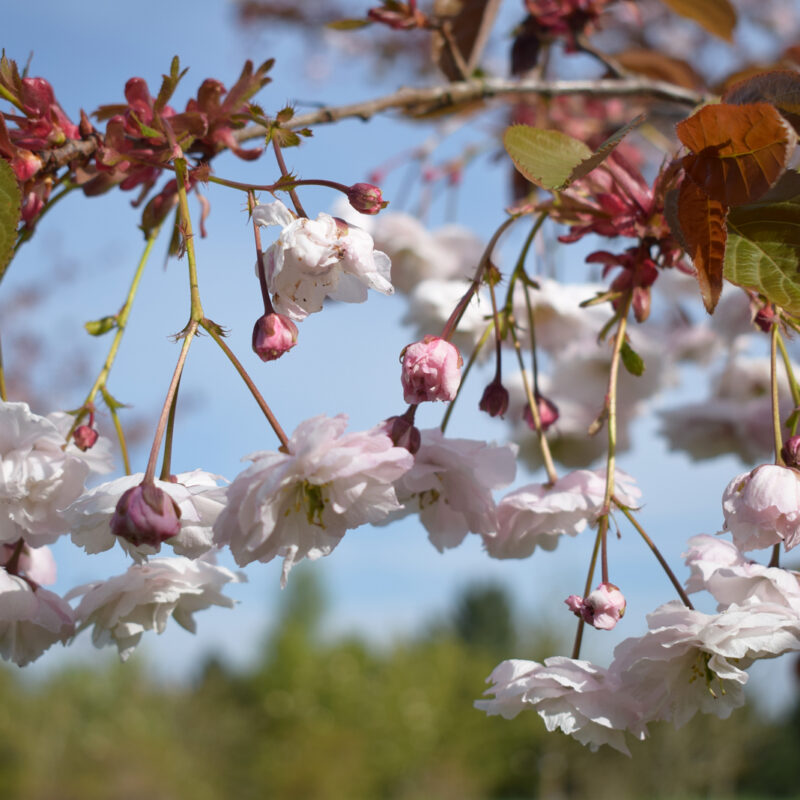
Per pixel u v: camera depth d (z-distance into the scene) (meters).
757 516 0.52
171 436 0.51
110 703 4.92
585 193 0.57
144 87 0.55
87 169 0.55
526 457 0.76
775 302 0.50
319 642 5.75
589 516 0.57
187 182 0.55
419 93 0.64
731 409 0.76
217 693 5.53
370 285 0.51
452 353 0.52
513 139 0.52
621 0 0.72
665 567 0.53
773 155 0.50
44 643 0.56
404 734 5.06
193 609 0.57
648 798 4.66
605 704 0.53
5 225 0.51
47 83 0.54
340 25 0.68
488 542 0.58
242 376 0.50
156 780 4.65
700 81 0.78
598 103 0.86
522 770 5.10
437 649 5.59
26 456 0.53
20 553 0.57
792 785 5.23
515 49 0.72
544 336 0.71
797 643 0.52
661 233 0.56
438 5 0.69
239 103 0.55
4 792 4.31
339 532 0.51
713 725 4.67
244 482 0.50
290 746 5.05
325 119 0.62
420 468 0.55
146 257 0.57
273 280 0.50
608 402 0.55
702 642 0.52
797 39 1.22
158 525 0.50
